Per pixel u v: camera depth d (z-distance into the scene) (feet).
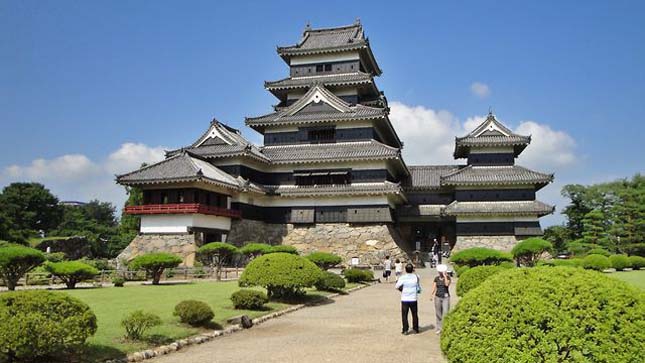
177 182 136.67
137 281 109.91
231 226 153.07
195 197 138.10
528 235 163.12
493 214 163.73
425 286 105.09
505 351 22.29
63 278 90.94
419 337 50.80
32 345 33.42
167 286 93.09
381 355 42.55
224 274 122.83
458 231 167.22
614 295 22.63
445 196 187.83
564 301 22.70
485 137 175.52
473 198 170.30
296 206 166.91
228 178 151.23
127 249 140.77
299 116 174.09
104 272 110.42
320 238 162.30
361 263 155.63
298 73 194.49
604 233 203.31
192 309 51.98
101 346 41.37
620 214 204.03
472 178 168.86
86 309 37.32
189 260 133.08
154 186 141.08
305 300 76.64
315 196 163.73
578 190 223.51
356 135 169.89
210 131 167.53
